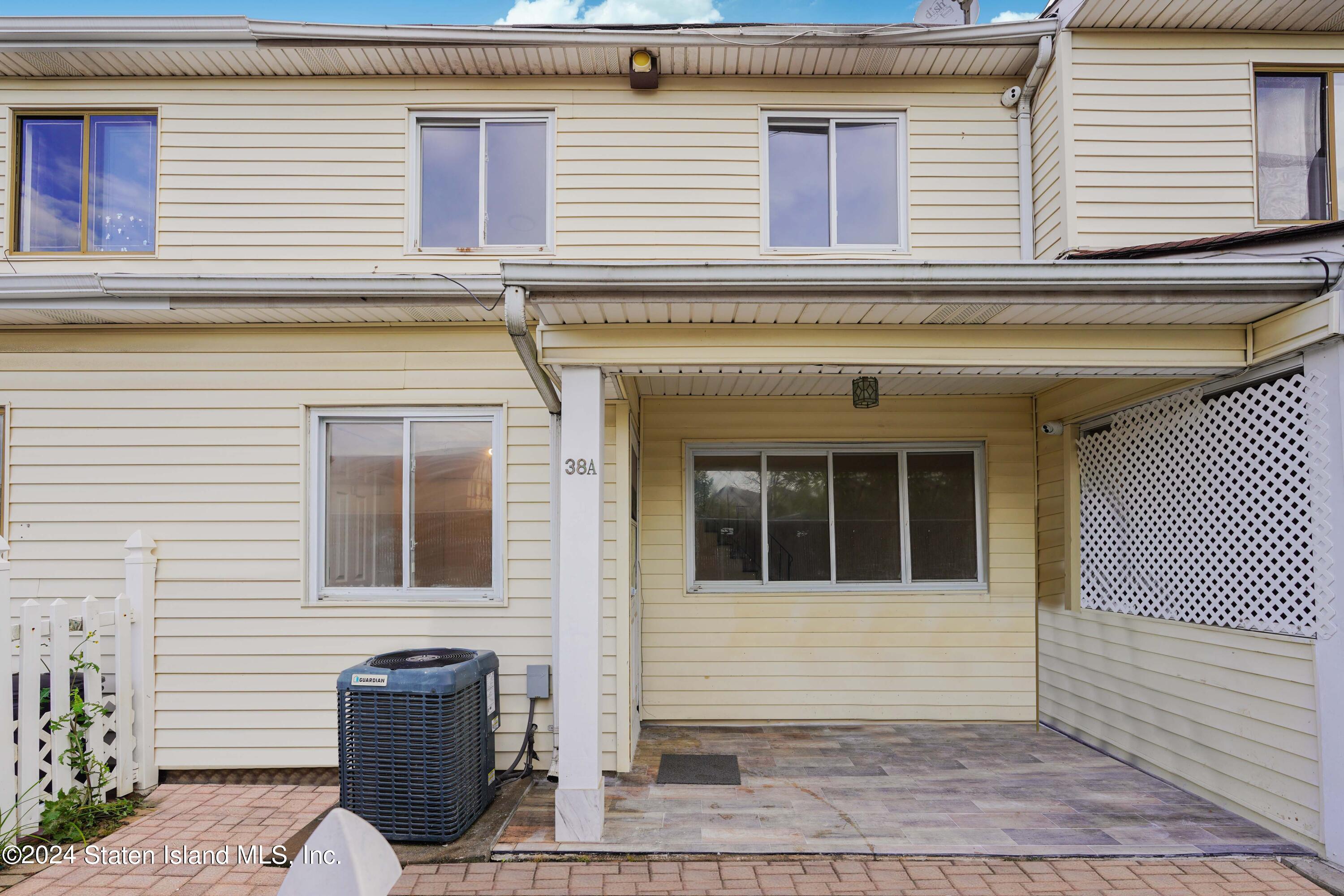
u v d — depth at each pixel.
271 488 5.35
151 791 4.98
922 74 5.98
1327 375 3.89
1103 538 5.72
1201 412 4.74
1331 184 5.53
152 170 5.77
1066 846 4.01
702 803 4.63
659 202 5.82
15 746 4.13
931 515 6.62
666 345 4.17
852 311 3.96
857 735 6.11
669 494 6.49
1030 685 6.43
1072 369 4.29
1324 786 3.84
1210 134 5.46
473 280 5.01
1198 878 3.71
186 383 5.41
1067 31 5.50
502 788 4.92
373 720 4.12
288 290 5.02
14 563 5.30
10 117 5.68
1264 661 4.23
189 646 5.23
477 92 5.81
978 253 5.90
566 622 4.14
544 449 5.36
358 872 1.56
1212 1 5.21
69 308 5.06
